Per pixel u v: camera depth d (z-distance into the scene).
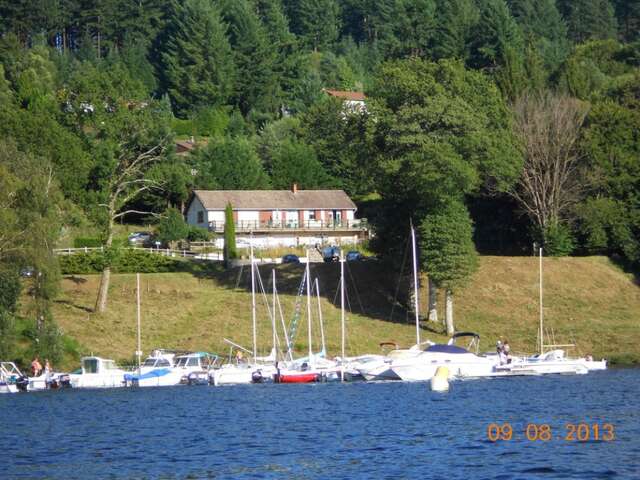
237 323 162.38
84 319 160.00
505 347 145.75
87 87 168.88
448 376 130.50
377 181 168.00
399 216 169.12
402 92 166.88
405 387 128.50
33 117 173.62
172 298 171.38
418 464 76.06
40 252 139.25
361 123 170.88
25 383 135.25
